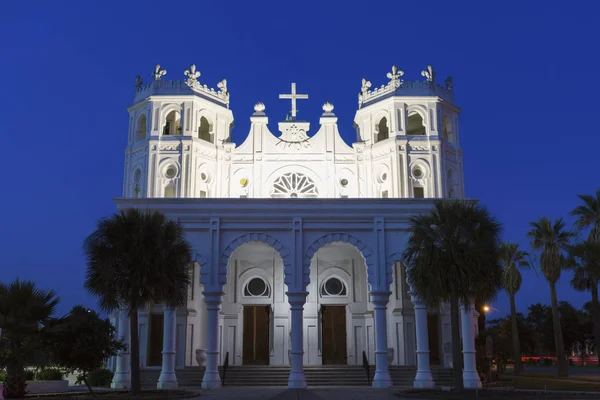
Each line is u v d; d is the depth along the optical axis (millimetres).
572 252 33781
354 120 40781
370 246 31188
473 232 23484
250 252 37312
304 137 38938
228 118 39781
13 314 22641
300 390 27484
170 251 24266
